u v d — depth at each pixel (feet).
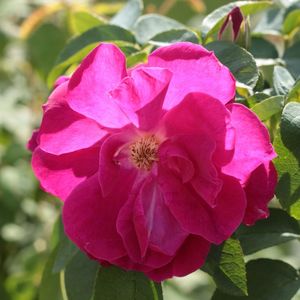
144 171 1.01
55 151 1.00
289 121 0.99
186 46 0.93
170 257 0.97
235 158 0.94
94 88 0.96
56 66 1.28
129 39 1.27
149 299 1.05
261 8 1.23
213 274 1.01
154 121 0.97
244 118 0.93
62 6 1.79
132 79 0.92
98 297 1.05
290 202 0.99
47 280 1.32
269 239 1.12
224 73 0.93
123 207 0.99
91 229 0.99
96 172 1.01
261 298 1.11
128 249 0.97
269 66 1.34
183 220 0.96
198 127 0.94
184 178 0.95
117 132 1.00
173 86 0.95
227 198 0.94
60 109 0.99
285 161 0.99
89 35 1.27
